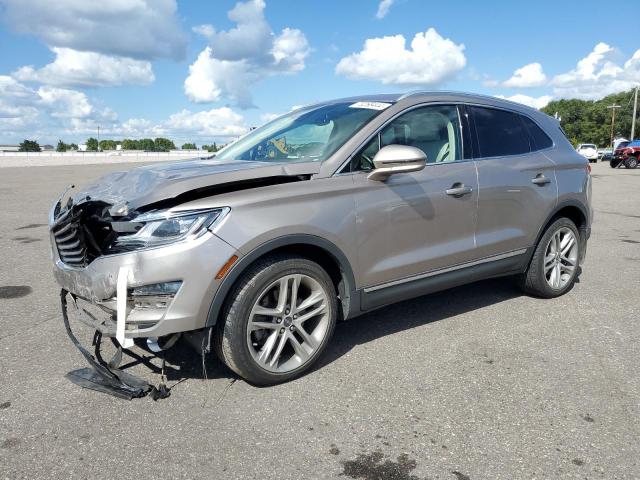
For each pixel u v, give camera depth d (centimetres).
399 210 355
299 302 331
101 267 282
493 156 425
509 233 431
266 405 296
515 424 276
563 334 400
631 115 9731
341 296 346
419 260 370
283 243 302
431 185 374
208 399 303
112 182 344
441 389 314
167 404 298
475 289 516
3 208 1152
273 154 374
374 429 272
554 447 256
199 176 296
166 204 284
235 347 297
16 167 3450
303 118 414
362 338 392
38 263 643
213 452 253
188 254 276
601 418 282
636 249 721
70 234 310
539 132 477
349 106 398
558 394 308
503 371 338
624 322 426
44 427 275
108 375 307
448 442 261
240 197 295
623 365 346
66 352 371
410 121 380
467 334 399
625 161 3181
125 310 273
